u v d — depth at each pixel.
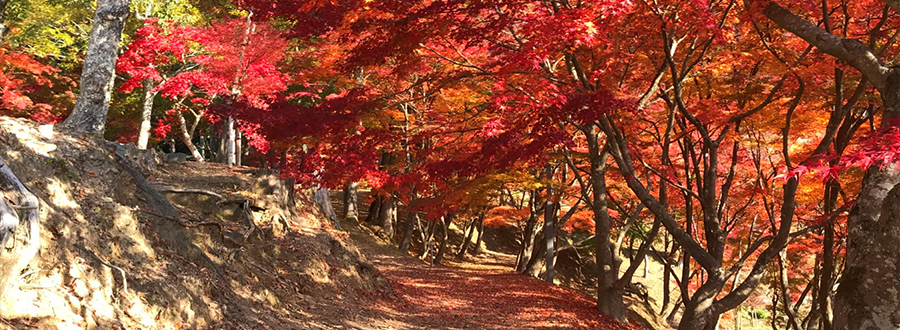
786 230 10.68
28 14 24.70
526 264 27.50
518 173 18.08
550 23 8.61
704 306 11.09
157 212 9.98
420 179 13.87
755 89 12.48
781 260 15.30
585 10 8.68
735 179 17.06
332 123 11.20
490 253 34.78
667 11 10.34
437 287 19.16
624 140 11.77
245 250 11.87
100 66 12.70
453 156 12.67
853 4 10.65
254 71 19.75
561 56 12.91
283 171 12.19
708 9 9.68
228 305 9.25
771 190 14.07
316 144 12.39
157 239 9.00
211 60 20.00
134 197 9.83
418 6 10.26
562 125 13.63
